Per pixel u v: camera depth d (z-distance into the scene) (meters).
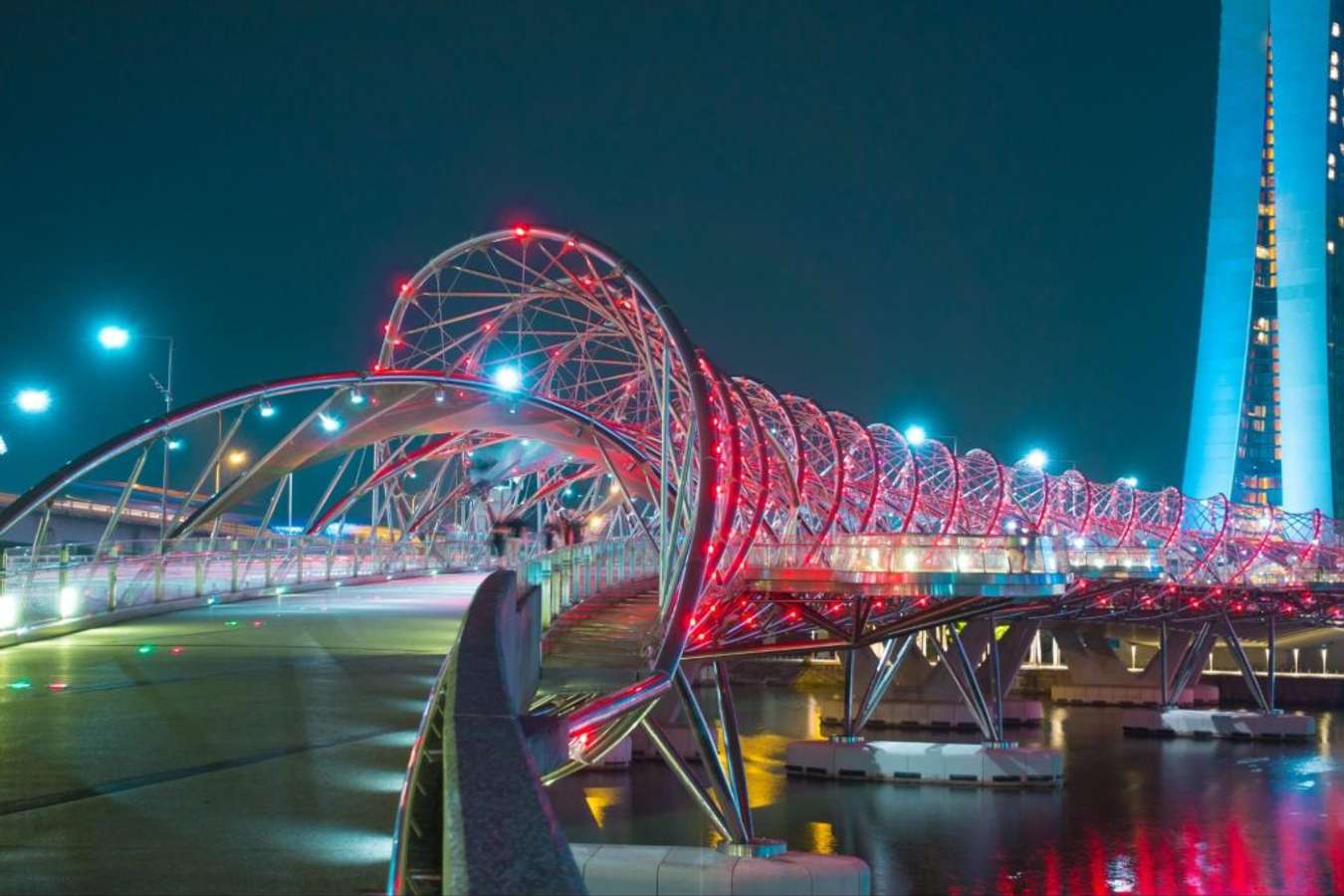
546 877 4.07
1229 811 68.50
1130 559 65.94
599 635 41.69
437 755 9.83
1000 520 103.88
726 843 42.03
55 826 11.74
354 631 34.62
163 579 44.00
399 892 6.88
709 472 44.00
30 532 104.00
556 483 130.25
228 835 11.39
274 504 88.75
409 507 121.69
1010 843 59.91
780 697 125.56
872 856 56.81
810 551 53.88
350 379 64.88
